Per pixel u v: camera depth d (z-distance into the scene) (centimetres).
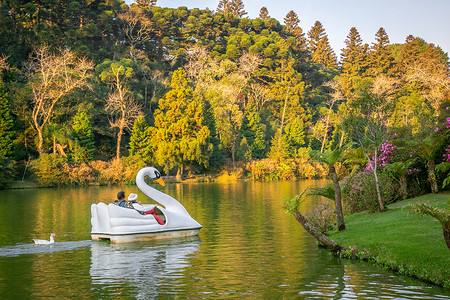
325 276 934
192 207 2452
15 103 5253
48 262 1080
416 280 901
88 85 5850
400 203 1636
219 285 866
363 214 1568
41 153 5034
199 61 9200
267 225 1728
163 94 7838
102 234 1376
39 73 5716
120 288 845
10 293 818
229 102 7656
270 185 4969
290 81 9638
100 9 8919
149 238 1405
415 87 8288
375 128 1527
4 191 4056
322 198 2806
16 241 1391
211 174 6481
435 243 1038
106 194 3594
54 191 4019
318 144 8338
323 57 13088
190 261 1085
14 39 6638
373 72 10944
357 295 797
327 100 10519
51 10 7650
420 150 1733
